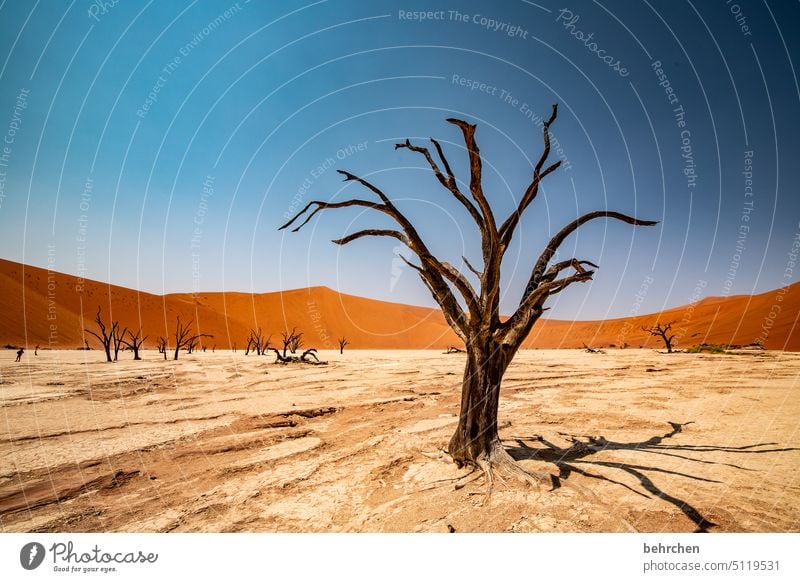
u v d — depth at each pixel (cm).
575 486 446
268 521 422
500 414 978
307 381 1780
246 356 4544
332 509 446
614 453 588
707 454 578
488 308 499
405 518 404
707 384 1420
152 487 526
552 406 1070
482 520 386
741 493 430
